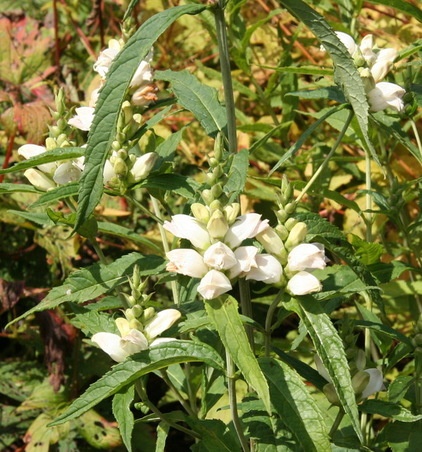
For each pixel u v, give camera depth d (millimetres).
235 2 814
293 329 1042
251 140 1072
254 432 520
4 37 1099
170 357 507
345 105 635
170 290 1053
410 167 1000
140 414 986
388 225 1007
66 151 592
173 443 998
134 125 625
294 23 1160
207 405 682
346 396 466
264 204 1049
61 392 1007
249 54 990
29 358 1083
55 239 1022
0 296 999
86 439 951
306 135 637
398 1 703
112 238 1094
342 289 551
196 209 483
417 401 638
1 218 1014
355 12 907
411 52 676
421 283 818
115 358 541
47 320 991
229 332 462
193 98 685
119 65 497
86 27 1229
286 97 977
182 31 1171
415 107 753
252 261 473
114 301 661
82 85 1156
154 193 681
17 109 1003
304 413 489
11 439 1001
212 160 513
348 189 964
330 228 591
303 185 788
